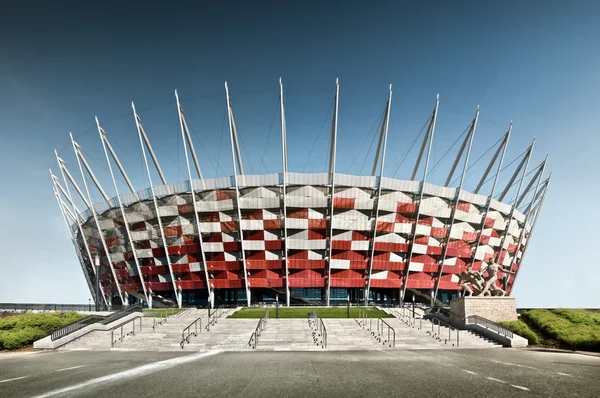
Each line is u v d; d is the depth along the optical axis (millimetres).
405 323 31484
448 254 60875
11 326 26688
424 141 63562
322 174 55688
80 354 20531
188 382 12117
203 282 57156
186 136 59125
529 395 10352
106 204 63062
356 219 56469
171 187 57281
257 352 21156
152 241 59406
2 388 11523
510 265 72812
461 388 11211
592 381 12352
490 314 30000
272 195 55969
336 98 53719
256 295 61875
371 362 16766
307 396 10219
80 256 74438
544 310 33906
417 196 59188
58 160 65812
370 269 56750
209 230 56594
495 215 64938
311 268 56281
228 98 54406
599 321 29797
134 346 23156
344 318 34625
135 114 56375
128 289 63125
